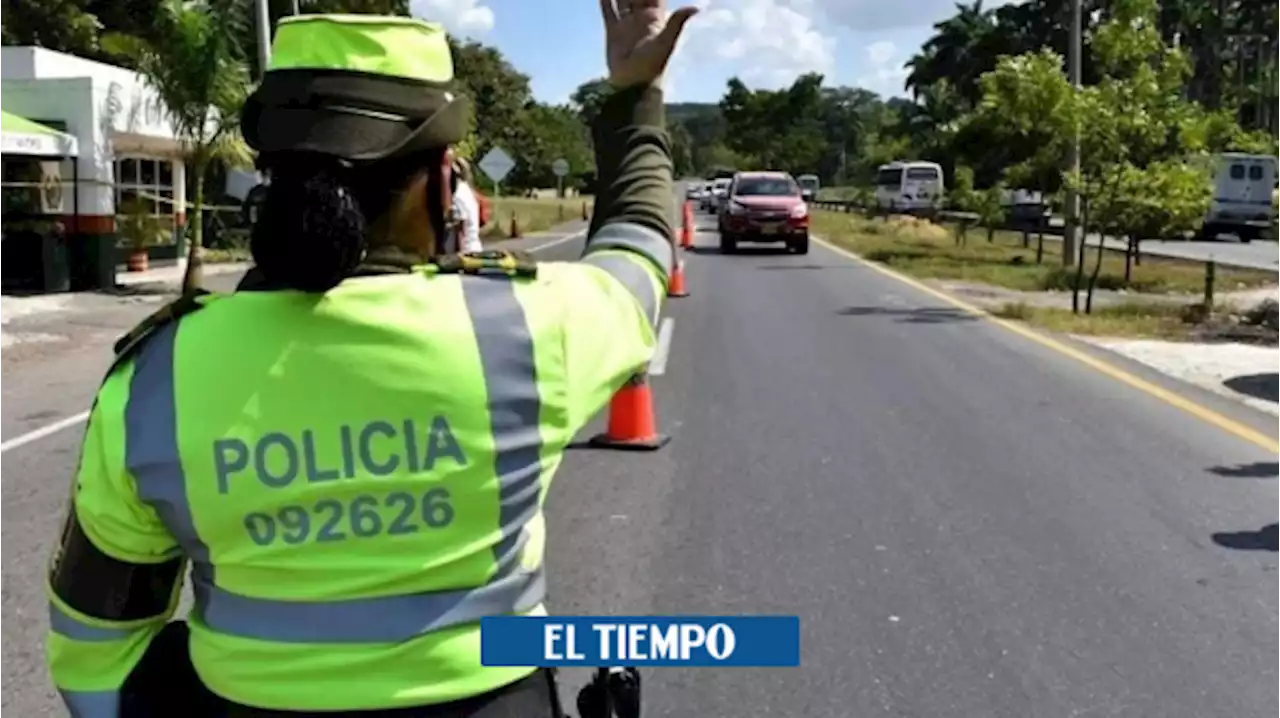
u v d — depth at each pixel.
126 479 1.79
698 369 13.21
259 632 1.81
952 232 46.38
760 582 6.31
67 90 21.31
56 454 9.33
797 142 125.94
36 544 7.01
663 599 6.04
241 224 1.91
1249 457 9.14
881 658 5.37
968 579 6.38
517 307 1.87
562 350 1.90
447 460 1.81
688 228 35.19
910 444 9.52
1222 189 44.66
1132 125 20.00
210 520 1.78
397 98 1.79
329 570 1.80
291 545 1.79
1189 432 10.04
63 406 11.29
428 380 1.79
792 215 33.88
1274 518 7.51
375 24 1.80
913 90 94.62
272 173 1.81
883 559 6.70
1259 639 5.61
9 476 8.63
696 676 5.17
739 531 7.20
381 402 1.78
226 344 1.77
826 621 5.78
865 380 12.54
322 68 1.78
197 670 1.88
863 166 113.94
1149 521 7.44
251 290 1.81
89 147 21.31
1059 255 34.34
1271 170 44.75
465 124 1.89
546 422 1.89
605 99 2.23
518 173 87.88
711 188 67.81
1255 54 86.31
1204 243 44.00
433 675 1.83
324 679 1.80
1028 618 5.85
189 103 20.69
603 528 7.25
